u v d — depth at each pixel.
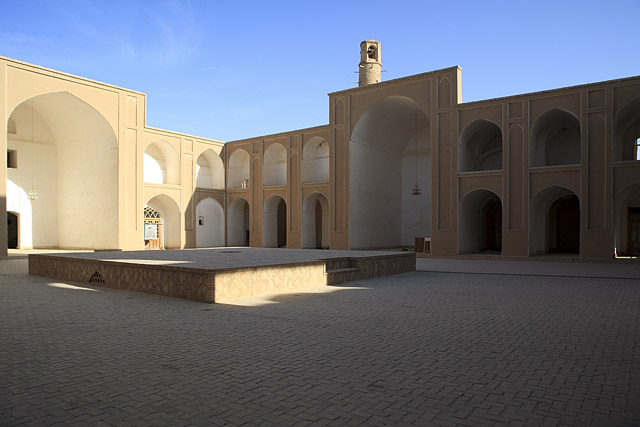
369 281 8.23
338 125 17.16
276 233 20.58
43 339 3.93
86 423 2.25
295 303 5.74
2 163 13.42
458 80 14.59
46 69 14.73
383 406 2.47
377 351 3.57
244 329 4.32
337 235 17.00
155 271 6.48
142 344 3.77
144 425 2.23
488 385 2.81
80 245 17.70
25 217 17.56
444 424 2.25
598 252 12.28
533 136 13.57
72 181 17.98
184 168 19.61
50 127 18.34
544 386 2.80
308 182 18.55
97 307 5.44
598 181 12.32
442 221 14.73
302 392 2.68
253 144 20.39
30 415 2.35
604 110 12.23
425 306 5.57
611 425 2.26
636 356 3.46
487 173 13.99
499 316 4.96
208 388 2.74
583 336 4.07
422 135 19.33
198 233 20.30
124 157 17.05
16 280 8.11
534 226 13.70
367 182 17.62
